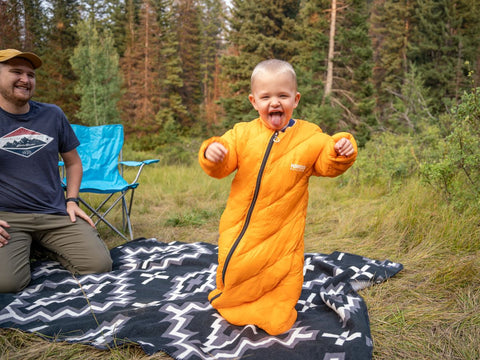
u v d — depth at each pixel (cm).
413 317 218
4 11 2170
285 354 180
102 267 290
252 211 185
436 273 261
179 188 640
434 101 1914
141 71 2758
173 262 308
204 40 3616
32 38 2328
